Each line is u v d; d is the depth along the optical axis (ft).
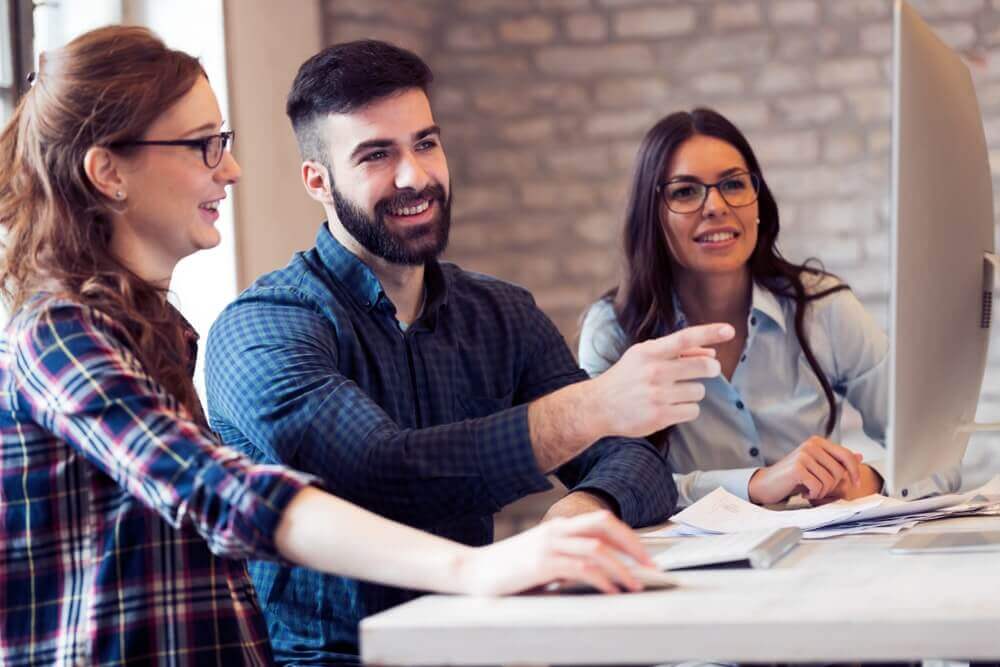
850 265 14.06
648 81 14.67
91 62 4.98
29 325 4.53
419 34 14.65
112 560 4.59
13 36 9.98
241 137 11.27
